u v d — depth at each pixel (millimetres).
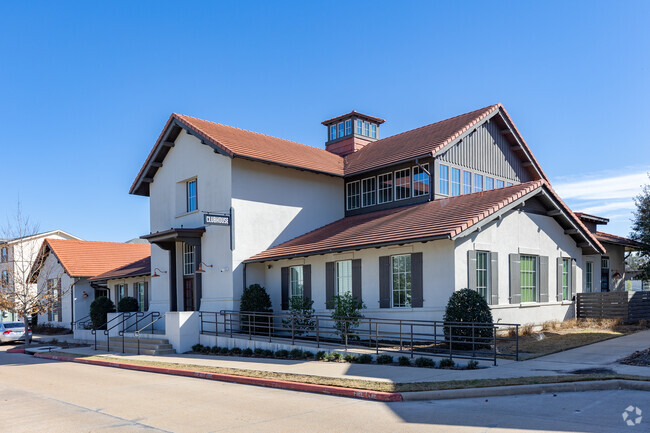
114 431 8250
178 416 9164
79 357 19781
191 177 22812
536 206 18734
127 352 20891
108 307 28969
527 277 18203
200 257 22094
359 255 18156
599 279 23188
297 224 22562
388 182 22312
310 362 14570
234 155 19953
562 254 19766
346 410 9055
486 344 13977
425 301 16078
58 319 36750
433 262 15969
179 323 19656
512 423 7730
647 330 17000
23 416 9648
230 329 19453
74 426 8680
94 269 34500
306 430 7816
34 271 34031
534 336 16172
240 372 13469
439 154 20203
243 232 20875
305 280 19984
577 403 8805
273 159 21172
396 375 11664
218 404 10117
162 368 15391
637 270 27719
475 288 15969
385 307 17188
